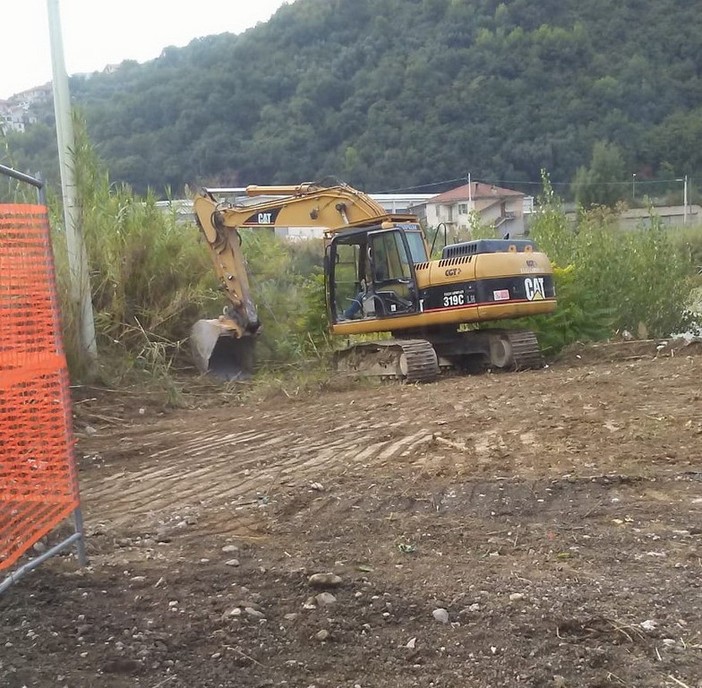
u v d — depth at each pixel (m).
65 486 4.05
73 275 10.41
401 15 70.94
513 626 3.33
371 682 2.94
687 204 51.00
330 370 13.70
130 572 3.94
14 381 3.79
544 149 57.94
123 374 11.18
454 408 8.84
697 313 18.98
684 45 67.00
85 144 10.99
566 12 71.50
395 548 4.33
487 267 12.41
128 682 2.88
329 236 13.56
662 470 5.80
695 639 3.26
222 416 9.55
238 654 3.08
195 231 14.31
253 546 4.42
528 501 5.18
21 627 3.27
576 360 13.59
